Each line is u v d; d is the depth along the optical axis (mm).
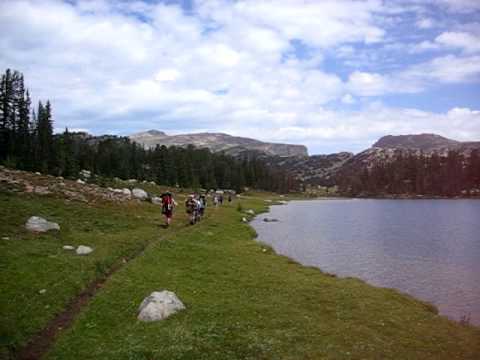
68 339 17109
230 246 45031
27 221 37125
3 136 103938
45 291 21750
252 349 17094
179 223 56156
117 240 37344
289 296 26312
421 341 20188
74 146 144625
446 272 40500
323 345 18109
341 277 37500
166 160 167125
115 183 118375
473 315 27688
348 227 80000
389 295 29062
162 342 17359
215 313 21438
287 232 70188
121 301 22203
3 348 15703
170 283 26547
